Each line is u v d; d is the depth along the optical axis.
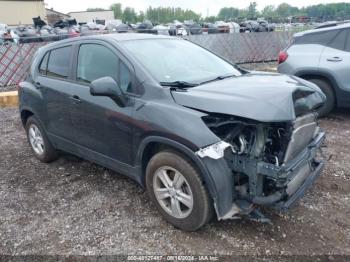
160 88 3.10
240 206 2.84
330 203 3.49
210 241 2.98
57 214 3.49
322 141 3.43
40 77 4.48
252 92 2.84
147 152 3.23
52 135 4.40
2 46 10.12
